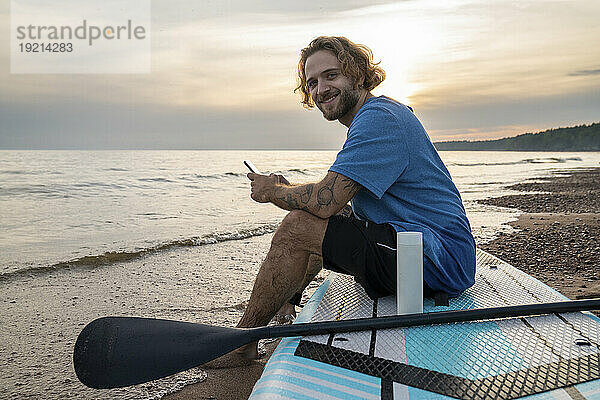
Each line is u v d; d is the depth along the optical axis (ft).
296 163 127.34
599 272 17.43
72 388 8.87
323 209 7.56
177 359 6.50
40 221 31.65
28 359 10.10
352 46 8.66
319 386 5.20
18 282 16.12
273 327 6.64
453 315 6.79
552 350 6.08
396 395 5.07
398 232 7.31
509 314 6.97
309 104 10.34
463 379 5.37
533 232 26.37
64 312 13.08
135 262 19.33
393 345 6.22
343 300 8.29
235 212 36.96
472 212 36.37
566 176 90.63
